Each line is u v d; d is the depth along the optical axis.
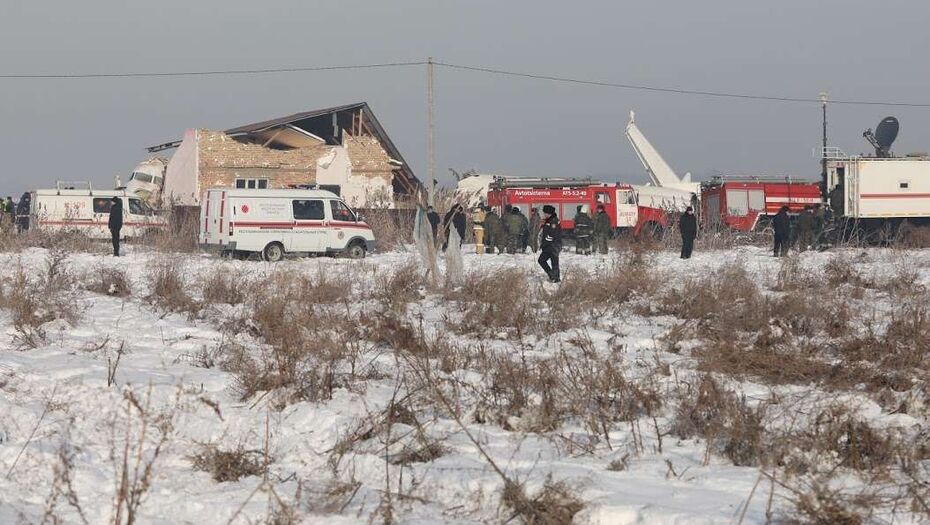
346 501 19.38
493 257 101.31
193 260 91.06
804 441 23.72
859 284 68.44
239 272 67.19
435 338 40.69
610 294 59.09
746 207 143.75
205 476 21.50
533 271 79.50
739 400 27.05
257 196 95.44
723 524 17.77
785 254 98.31
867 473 21.95
